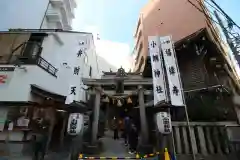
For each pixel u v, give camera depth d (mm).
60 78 16828
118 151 12141
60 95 15172
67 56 17984
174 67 11523
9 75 13492
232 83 13055
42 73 14523
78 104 11547
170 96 10586
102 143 14523
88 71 23078
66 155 12172
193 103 12906
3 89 12992
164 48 12383
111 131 20000
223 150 10531
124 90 16266
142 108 14047
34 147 11742
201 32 13055
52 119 14609
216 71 13562
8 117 12609
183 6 20406
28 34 16875
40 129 13688
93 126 13305
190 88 13117
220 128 11172
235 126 10859
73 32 19562
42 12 23750
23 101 12734
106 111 19000
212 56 13805
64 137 15016
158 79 11344
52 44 17172
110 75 24203
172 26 20531
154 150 11531
